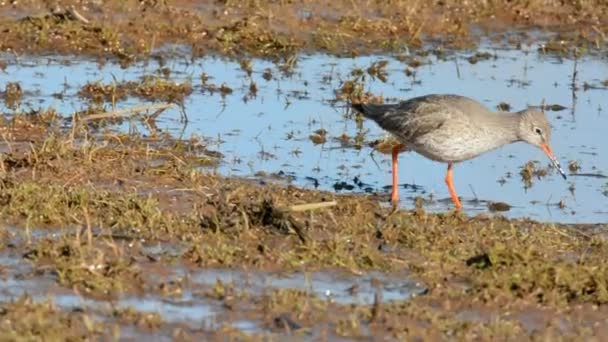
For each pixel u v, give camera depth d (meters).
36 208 13.65
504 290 12.03
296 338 10.93
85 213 13.19
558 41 22.64
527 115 15.86
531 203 15.83
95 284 11.72
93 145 16.17
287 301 11.57
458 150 15.48
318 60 21.33
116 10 21.92
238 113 18.70
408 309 11.47
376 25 22.41
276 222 13.50
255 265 12.56
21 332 10.59
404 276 12.55
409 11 22.86
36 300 11.43
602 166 17.28
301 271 12.54
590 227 14.70
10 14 21.52
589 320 11.69
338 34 22.02
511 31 23.05
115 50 20.88
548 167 17.23
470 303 11.88
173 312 11.38
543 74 21.17
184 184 15.25
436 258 12.90
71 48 20.84
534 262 12.52
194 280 12.15
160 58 20.83
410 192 16.12
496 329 11.20
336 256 12.74
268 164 16.67
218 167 16.38
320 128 18.28
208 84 19.86
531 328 11.45
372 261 12.73
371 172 16.80
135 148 16.44
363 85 19.67
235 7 22.47
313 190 15.52
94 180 15.11
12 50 20.58
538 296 12.06
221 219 13.68
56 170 15.22
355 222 14.09
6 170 15.13
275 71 20.69
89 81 19.38
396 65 21.28
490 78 20.81
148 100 18.98
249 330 11.08
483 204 15.74
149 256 12.60
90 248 12.43
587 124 18.92
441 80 20.58
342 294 12.03
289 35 21.89
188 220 13.67
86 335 10.70
